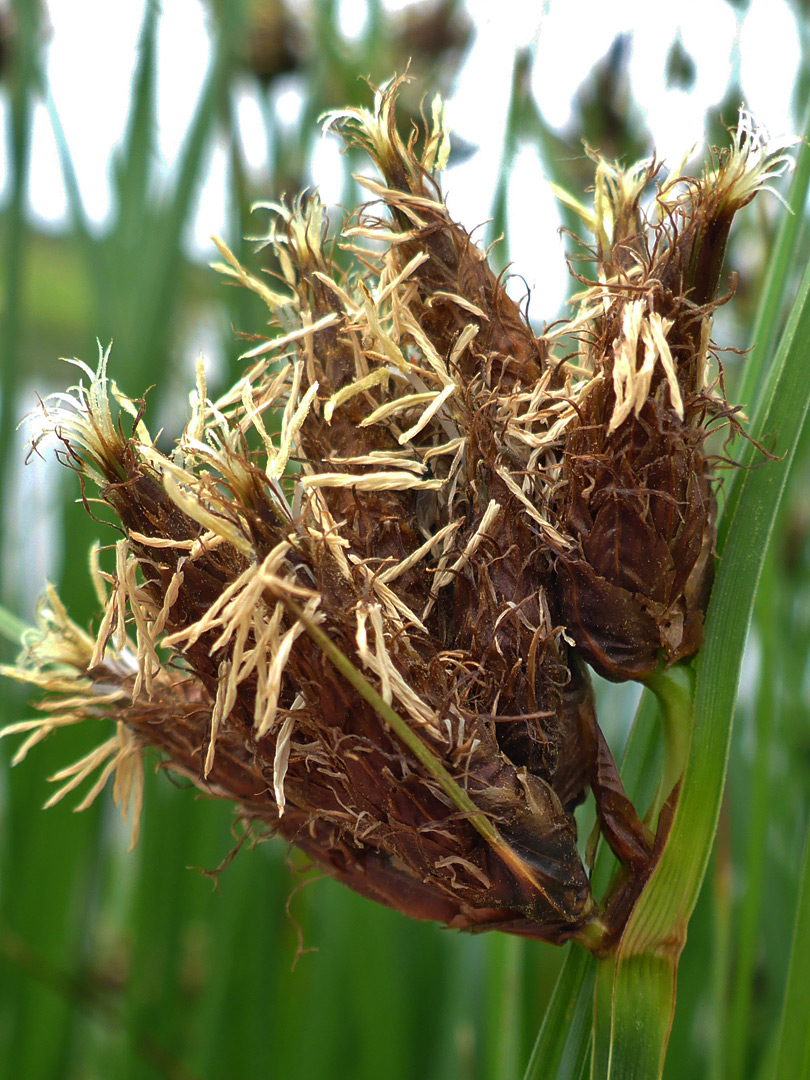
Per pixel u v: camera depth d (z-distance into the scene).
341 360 0.08
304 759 0.07
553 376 0.08
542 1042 0.08
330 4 0.14
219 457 0.07
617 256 0.08
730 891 0.11
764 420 0.08
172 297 0.14
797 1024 0.08
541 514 0.07
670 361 0.07
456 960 0.14
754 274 0.14
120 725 0.08
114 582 0.07
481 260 0.08
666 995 0.07
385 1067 0.14
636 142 0.14
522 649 0.07
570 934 0.07
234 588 0.07
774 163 0.07
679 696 0.08
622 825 0.08
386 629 0.07
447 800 0.07
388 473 0.07
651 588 0.07
